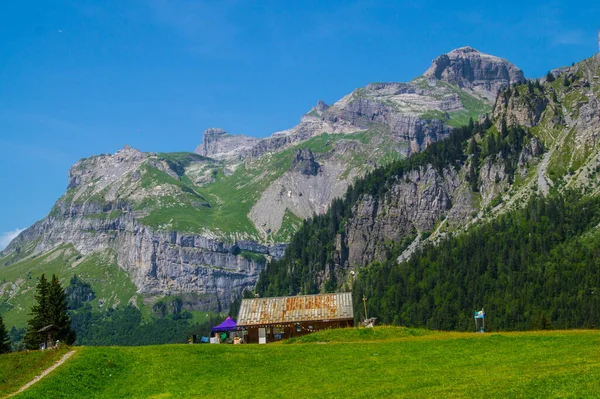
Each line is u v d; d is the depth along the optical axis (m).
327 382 79.81
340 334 116.50
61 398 80.25
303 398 72.56
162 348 102.31
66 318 169.00
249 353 99.00
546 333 103.12
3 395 82.12
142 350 101.50
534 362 78.94
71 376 86.69
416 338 108.62
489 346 93.19
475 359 85.25
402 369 83.31
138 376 89.44
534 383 65.00
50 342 108.50
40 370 90.44
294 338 118.19
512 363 79.94
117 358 96.00
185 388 83.06
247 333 149.88
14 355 97.50
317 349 99.81
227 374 88.50
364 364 88.25
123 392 83.25
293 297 156.50
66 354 97.31
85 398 81.31
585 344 87.50
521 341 94.31
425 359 88.31
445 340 99.19
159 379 87.38
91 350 98.31
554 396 59.62
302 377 83.94
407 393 69.00
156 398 79.31
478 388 66.62
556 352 84.00
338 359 92.50
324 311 150.38
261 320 150.62
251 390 79.38
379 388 73.38
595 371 66.88
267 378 85.12
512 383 66.81
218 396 77.88
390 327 118.75
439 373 78.62
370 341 108.69
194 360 95.25
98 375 88.88
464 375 75.56
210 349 101.44
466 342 96.88
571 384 62.72
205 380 86.25
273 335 149.00
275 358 95.69
